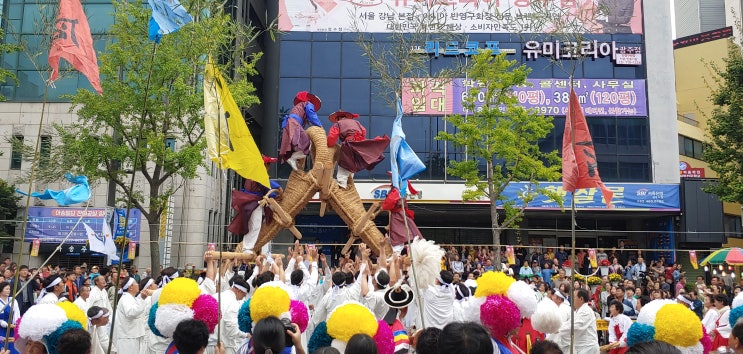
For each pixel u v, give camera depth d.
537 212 28.55
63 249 23.61
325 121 29.00
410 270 8.59
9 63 26.09
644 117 29.17
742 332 4.65
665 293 14.72
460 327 3.80
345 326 4.89
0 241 22.36
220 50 20.50
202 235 25.61
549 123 21.78
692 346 5.84
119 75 18.72
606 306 16.45
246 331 5.72
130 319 9.57
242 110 26.69
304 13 29.56
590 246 30.98
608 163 28.86
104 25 25.81
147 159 18.69
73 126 18.86
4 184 23.61
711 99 26.81
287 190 11.76
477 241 31.53
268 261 10.17
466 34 28.69
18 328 5.46
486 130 21.12
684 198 28.03
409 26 27.80
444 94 28.27
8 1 25.14
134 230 23.55
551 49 28.62
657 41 29.50
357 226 11.59
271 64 30.53
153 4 6.41
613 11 29.47
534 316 6.86
